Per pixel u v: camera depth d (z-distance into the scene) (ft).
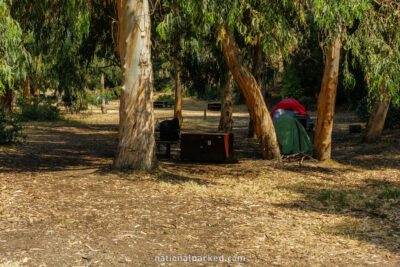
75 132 73.72
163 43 57.06
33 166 36.29
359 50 36.22
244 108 166.20
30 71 89.10
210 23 30.19
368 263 14.62
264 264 14.37
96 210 20.30
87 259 14.14
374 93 38.14
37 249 14.75
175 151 52.42
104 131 77.41
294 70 145.79
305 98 146.20
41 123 86.63
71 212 19.74
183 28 41.29
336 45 41.14
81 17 28.99
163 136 46.57
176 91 88.07
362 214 22.35
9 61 26.84
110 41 54.34
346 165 42.78
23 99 99.40
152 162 31.89
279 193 27.76
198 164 40.98
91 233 16.83
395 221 20.77
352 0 30.48
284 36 32.55
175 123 47.01
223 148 42.06
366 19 35.35
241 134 76.18
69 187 25.22
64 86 64.39
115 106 171.53
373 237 17.88
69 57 57.36
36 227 17.21
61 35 44.62
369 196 27.43
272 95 174.19
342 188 30.63
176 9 30.12
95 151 51.19
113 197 23.16
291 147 46.75
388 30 37.24
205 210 21.43
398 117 69.72
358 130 74.59
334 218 21.34
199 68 59.62
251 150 55.16
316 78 149.79
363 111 88.17
